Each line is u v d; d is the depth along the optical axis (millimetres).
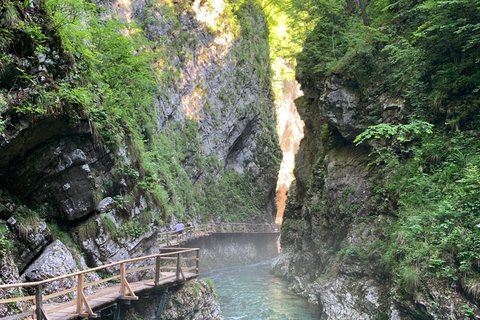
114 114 12078
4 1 8164
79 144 10328
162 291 11312
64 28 10133
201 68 33781
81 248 10484
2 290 7441
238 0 39531
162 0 31250
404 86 14680
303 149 23375
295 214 23188
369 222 14273
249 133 38906
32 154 9352
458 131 12102
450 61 13398
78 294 7879
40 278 8617
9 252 8016
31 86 8438
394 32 16547
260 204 37781
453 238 9727
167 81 29281
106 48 14992
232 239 32469
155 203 13461
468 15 12414
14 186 9289
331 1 19453
